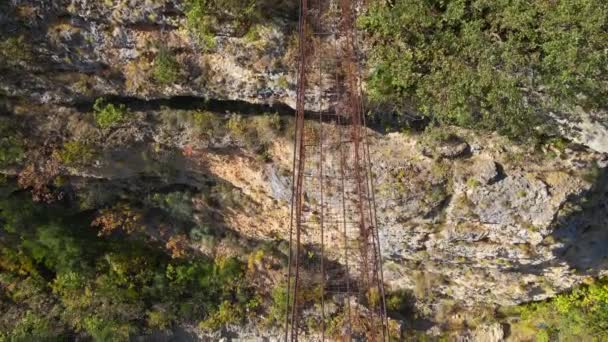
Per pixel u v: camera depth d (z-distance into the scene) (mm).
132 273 18062
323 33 11008
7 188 15203
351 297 17109
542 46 9484
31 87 12773
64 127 13453
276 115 12703
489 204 12258
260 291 18141
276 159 13508
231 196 15875
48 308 17828
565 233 12711
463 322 17719
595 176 11656
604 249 13938
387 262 16375
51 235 16578
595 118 10484
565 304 15938
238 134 13023
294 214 14945
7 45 11492
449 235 13469
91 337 17844
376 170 12484
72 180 15391
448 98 10367
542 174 11797
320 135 11930
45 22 11312
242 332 18219
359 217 13852
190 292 18234
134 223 16891
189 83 12086
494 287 15961
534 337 16750
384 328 12617
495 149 11773
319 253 16812
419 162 12227
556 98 10031
